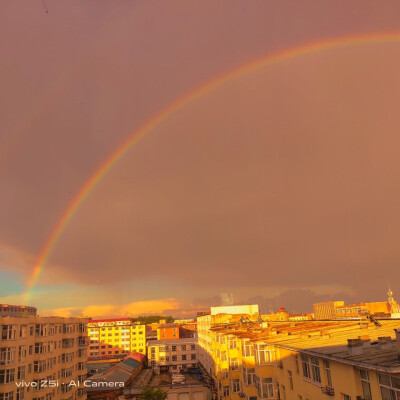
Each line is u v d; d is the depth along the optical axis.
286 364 37.25
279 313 137.50
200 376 131.00
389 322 39.38
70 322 77.00
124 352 196.75
